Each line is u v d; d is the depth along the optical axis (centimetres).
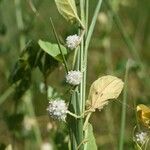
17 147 43
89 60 52
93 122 43
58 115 20
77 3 23
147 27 60
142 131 22
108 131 41
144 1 61
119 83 22
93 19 22
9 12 45
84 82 21
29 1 33
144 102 44
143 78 44
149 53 57
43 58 27
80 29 22
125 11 61
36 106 43
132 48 40
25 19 41
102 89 22
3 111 39
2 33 40
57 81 42
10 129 34
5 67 45
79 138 21
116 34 59
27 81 29
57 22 49
